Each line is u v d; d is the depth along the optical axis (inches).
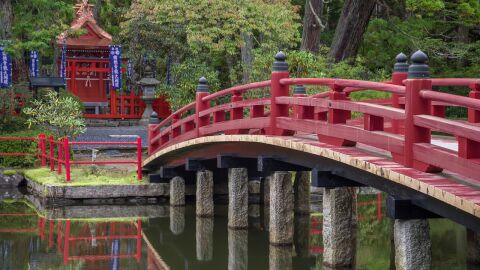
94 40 1402.6
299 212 778.8
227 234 722.8
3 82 1202.0
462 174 359.6
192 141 725.9
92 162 927.7
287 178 610.2
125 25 1333.7
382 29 1221.1
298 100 542.6
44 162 1030.4
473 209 321.4
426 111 402.9
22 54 1368.1
